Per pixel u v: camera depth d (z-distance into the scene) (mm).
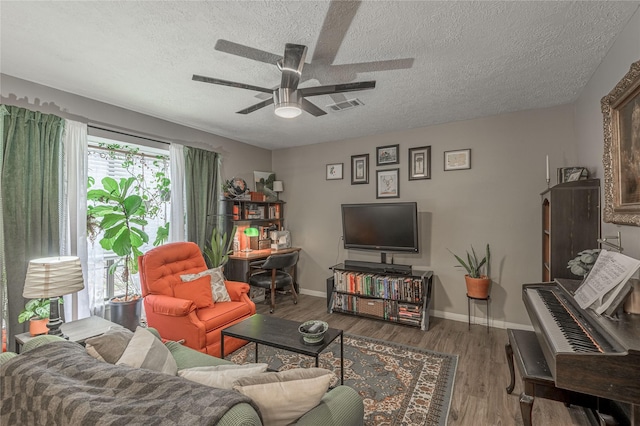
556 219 2404
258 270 4477
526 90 2771
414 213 3725
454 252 3750
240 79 2549
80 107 2871
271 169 5266
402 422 1905
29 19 1761
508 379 2393
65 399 908
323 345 2012
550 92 2820
